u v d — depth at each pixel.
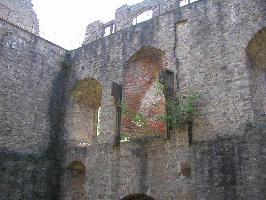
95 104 18.03
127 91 15.23
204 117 12.50
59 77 17.31
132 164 13.73
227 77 12.41
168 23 14.52
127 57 15.45
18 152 14.96
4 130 14.67
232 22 12.82
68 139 16.39
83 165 15.81
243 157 11.23
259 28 12.14
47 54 17.00
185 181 12.19
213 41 13.09
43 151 15.87
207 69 12.95
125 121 14.79
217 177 11.55
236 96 12.03
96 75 16.34
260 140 11.03
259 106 12.44
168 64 14.01
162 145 13.12
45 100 16.45
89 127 17.56
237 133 11.62
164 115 13.52
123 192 13.67
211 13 13.44
